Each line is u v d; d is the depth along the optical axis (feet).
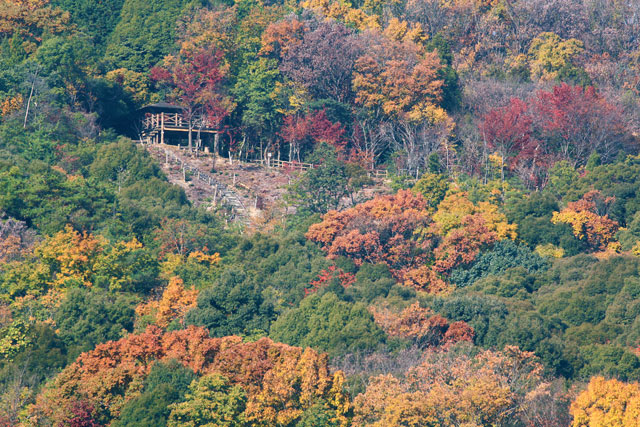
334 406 465.88
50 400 464.24
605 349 563.48
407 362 533.96
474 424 446.19
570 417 479.00
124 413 453.17
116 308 583.17
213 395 460.55
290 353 491.31
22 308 577.02
